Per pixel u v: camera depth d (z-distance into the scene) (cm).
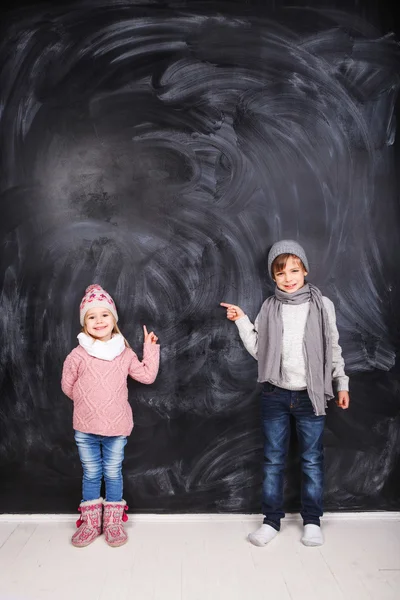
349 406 239
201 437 238
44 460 237
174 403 238
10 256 238
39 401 237
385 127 239
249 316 238
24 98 238
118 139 237
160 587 183
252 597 177
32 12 238
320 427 221
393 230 239
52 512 237
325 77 238
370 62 239
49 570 194
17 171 237
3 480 238
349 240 239
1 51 238
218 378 238
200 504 238
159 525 231
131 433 238
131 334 238
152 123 237
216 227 237
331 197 238
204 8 237
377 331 239
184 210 237
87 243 237
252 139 237
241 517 236
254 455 238
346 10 239
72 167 237
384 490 239
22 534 222
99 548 210
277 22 238
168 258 237
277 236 238
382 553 206
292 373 220
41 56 238
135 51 237
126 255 237
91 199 237
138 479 238
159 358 235
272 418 224
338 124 238
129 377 238
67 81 238
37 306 237
